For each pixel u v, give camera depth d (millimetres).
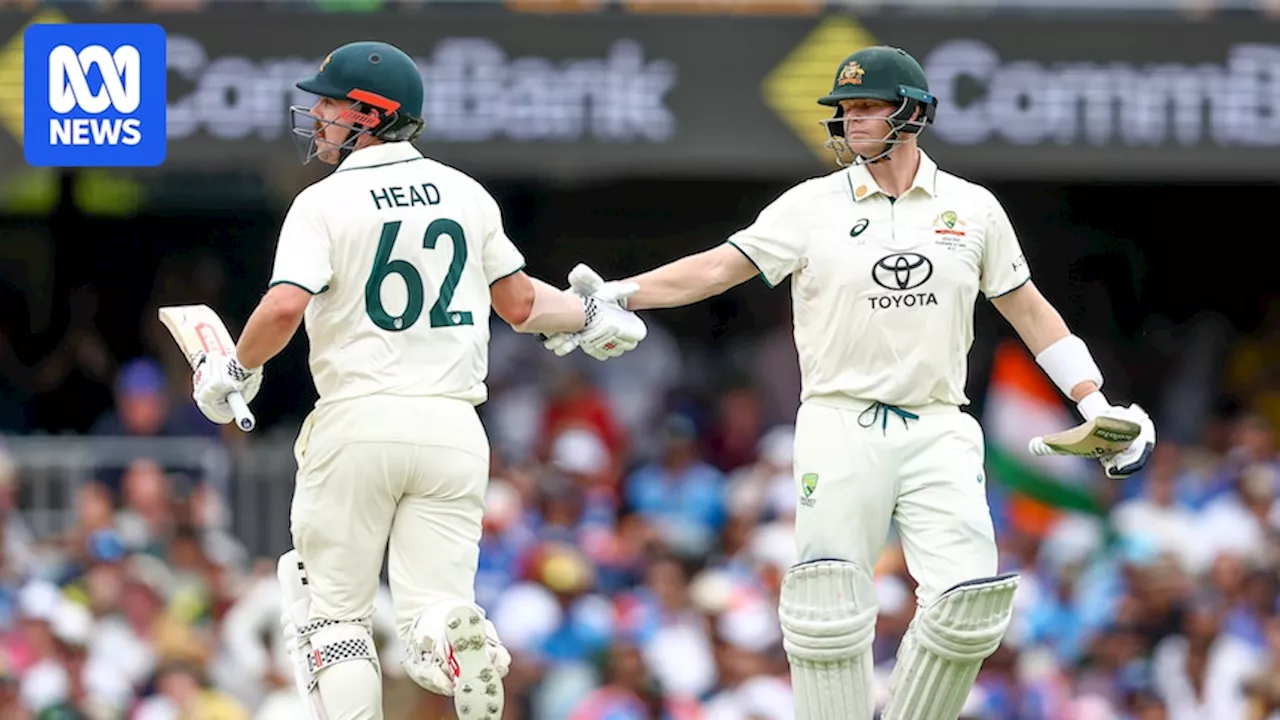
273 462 38188
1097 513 37812
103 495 36562
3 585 34562
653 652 34031
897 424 21422
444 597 20781
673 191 48812
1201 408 46656
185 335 21594
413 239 20562
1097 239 49125
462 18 38125
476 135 38094
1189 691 35844
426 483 20609
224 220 47969
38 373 45375
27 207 47406
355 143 21062
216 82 37781
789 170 40188
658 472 39281
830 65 38281
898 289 21281
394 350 20516
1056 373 22141
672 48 38250
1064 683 35500
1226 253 48812
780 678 34000
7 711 33469
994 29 38531
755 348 45656
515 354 42875
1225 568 37375
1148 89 38656
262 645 34812
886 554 35156
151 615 34906
